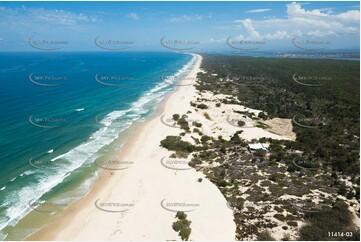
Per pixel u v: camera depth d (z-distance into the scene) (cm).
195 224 3519
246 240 3288
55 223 3609
